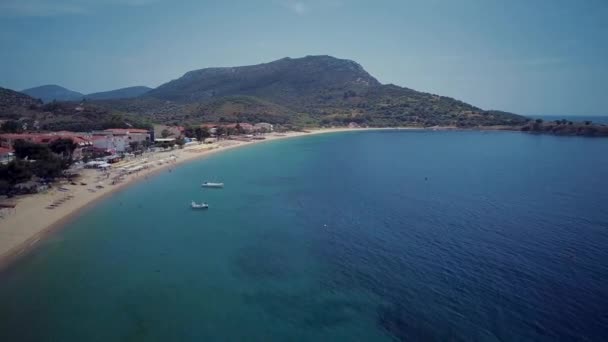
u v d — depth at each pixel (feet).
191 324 128.98
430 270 165.17
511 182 345.92
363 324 128.26
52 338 120.67
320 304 141.08
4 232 204.54
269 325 128.67
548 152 568.82
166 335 122.93
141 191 314.35
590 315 129.39
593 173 387.14
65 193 288.10
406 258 178.09
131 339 120.88
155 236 210.59
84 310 136.36
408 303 139.74
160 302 142.41
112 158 430.61
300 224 230.27
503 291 145.79
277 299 144.97
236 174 391.24
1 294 146.41
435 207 263.49
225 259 180.65
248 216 247.09
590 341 116.47
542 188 319.68
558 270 162.40
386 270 166.50
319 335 123.03
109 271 167.02
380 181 353.92
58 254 184.03
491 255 179.32
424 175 383.24
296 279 160.45
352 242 199.82
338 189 321.32
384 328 125.80
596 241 194.80
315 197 294.25
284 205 272.31
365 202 278.46
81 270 167.53
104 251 188.55
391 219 237.25
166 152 528.63
